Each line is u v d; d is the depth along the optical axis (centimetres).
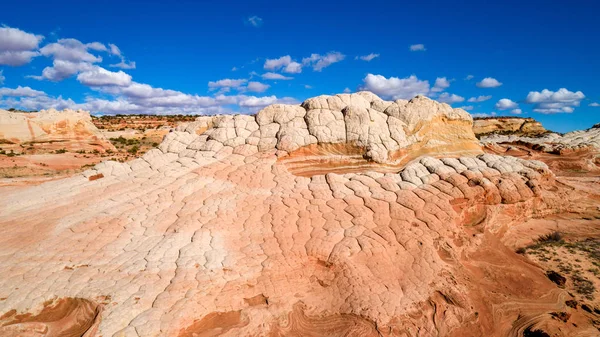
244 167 1130
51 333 639
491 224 1104
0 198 1067
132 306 661
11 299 681
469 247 970
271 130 1238
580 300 822
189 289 712
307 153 1175
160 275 742
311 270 802
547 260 1012
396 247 869
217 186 1064
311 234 881
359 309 713
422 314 724
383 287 770
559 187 1450
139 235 874
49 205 1007
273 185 1055
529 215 1270
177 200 1012
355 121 1200
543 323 739
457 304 757
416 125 1279
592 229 1229
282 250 835
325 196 1006
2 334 630
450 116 1343
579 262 999
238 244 851
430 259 852
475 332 705
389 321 694
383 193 1025
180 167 1160
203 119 1376
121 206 990
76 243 838
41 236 862
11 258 782
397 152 1209
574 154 2934
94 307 670
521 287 862
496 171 1177
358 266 808
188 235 871
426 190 1043
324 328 682
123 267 762
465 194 1046
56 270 754
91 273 745
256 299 729
